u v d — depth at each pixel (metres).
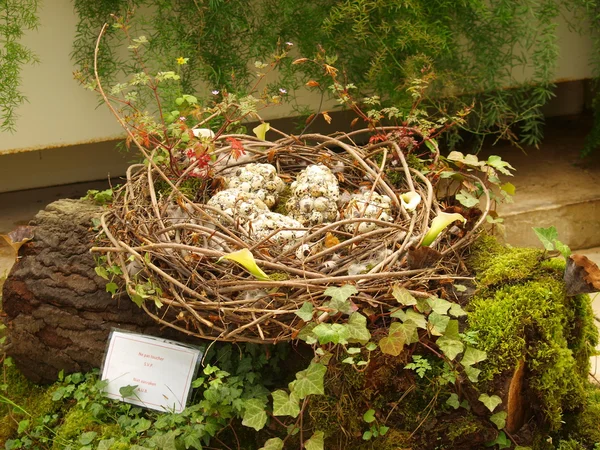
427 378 1.48
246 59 2.35
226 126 1.88
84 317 1.72
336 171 1.88
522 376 1.50
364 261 1.55
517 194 2.62
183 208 1.62
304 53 2.36
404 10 2.33
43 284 1.74
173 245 1.45
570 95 3.23
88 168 2.93
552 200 2.56
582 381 1.67
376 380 1.48
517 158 2.88
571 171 2.76
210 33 2.31
